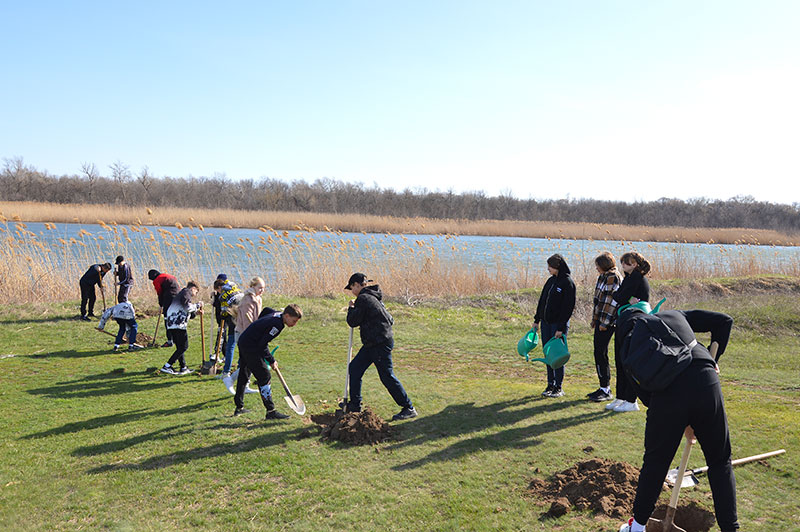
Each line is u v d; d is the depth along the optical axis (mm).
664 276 20547
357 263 19297
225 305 8367
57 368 9102
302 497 4555
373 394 7535
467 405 7008
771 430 5883
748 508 4227
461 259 22031
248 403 7215
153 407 7066
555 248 32312
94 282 12930
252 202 73000
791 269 21312
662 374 3555
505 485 4727
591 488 4453
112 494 4664
